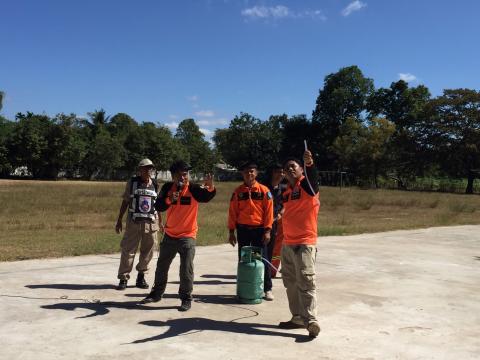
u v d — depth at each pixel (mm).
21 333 5230
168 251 6438
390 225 18141
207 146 109000
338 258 10750
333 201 32719
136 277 8172
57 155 75625
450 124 66375
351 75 89062
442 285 8352
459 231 17047
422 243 13656
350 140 77812
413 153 69875
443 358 4906
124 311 6172
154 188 7461
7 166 72500
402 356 4922
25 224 15805
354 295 7422
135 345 4961
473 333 5777
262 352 4867
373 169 75312
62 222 16609
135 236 7316
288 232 5555
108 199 27531
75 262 9211
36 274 8086
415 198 39094
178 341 5113
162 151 90375
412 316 6402
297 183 5586
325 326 5816
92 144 83438
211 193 6332
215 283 7992
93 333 5297
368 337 5477
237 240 7430
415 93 86500
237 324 5777
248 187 7109
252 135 105062
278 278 8680
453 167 67188
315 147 89125
